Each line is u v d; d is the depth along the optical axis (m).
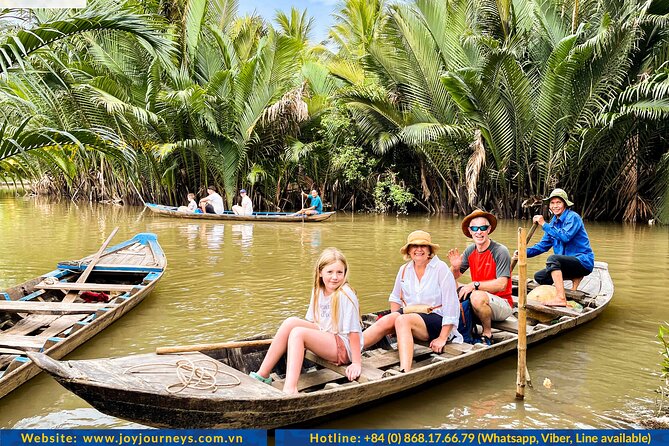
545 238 7.30
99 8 6.56
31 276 9.12
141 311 7.12
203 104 19.58
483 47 17.69
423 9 18.44
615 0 16.91
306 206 24.69
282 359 4.86
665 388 4.89
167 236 14.21
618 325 6.68
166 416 3.60
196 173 22.11
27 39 6.14
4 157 6.00
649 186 18.30
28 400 4.58
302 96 20.86
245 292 8.16
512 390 4.88
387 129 21.11
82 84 17.16
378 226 17.12
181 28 21.19
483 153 17.86
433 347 5.08
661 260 10.91
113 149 6.74
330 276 4.55
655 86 14.55
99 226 16.25
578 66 15.81
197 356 4.37
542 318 6.48
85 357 5.49
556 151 17.38
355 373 4.45
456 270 6.06
